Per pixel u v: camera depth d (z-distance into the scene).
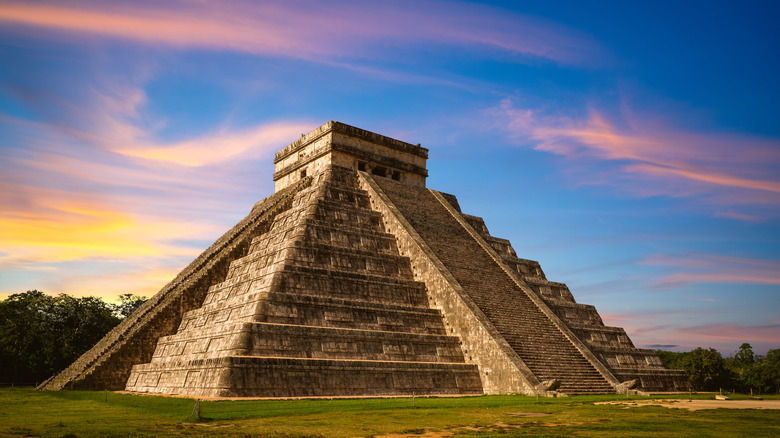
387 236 45.44
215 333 34.19
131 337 40.53
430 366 34.84
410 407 24.98
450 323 39.44
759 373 66.38
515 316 40.16
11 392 35.41
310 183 52.16
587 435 17.06
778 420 20.73
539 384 32.66
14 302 58.06
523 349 36.66
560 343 39.12
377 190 50.03
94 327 59.34
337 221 44.88
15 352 54.50
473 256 46.47
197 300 44.00
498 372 35.12
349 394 31.72
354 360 32.62
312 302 35.22
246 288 39.19
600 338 46.44
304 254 38.81
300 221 42.28
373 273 41.44
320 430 18.20
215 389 29.31
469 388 35.66
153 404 25.67
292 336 32.66
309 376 31.00
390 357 35.34
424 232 46.78
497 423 20.05
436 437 17.00
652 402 28.69
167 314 42.38
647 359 46.88
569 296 51.72
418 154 57.81
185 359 36.44
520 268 51.56
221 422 20.02
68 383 37.44
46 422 19.80
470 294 40.38
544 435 17.08
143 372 37.72
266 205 51.91
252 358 29.83
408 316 38.53
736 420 20.72
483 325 37.00
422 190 55.50
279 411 22.83
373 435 17.34
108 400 28.28
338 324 35.66
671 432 17.59
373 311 37.31
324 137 52.66
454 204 56.81
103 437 16.50
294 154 56.75
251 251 46.81
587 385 35.47
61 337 56.81
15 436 16.66
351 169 52.25
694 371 60.06
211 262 46.31
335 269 39.69
